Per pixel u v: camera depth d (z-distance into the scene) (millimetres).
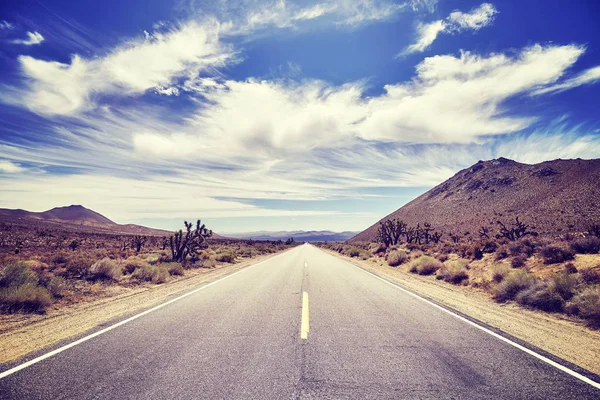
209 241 60781
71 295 8688
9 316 6430
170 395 3141
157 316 6371
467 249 19516
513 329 5758
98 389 3258
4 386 3307
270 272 15102
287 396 3133
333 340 4914
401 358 4207
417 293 9445
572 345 4969
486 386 3445
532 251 15117
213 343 4719
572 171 76562
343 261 23500
